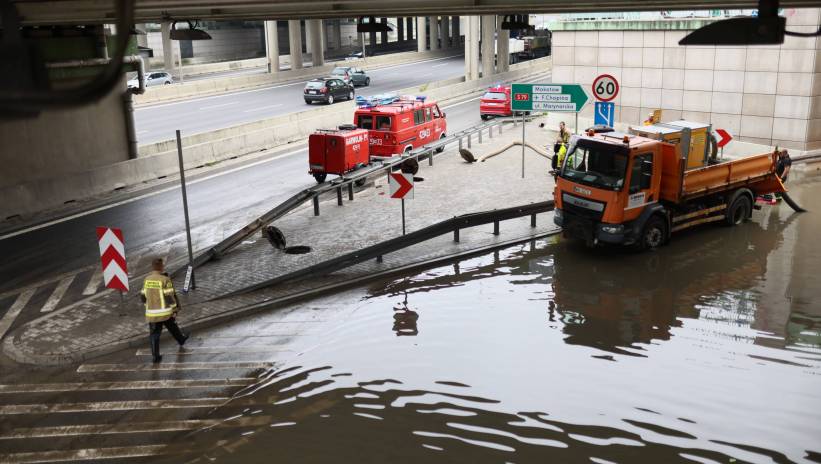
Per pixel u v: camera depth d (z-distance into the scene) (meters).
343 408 9.15
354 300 13.14
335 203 20.03
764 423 8.56
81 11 14.38
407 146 24.95
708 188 16.02
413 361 10.48
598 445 8.17
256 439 8.47
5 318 12.36
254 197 21.28
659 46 26.81
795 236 16.30
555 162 22.16
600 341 10.98
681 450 8.04
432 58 82.19
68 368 10.52
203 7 15.62
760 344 10.72
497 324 11.77
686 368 10.00
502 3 15.10
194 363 10.64
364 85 55.19
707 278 13.67
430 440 8.35
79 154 21.66
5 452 8.23
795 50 23.06
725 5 15.38
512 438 8.35
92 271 14.81
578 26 29.31
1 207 18.80
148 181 23.80
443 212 18.45
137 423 8.89
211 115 39.06
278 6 16.80
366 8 16.42
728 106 25.17
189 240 13.36
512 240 16.44
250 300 12.95
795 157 21.97
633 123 28.39
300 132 32.22
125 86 22.91
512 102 21.59
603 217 14.66
